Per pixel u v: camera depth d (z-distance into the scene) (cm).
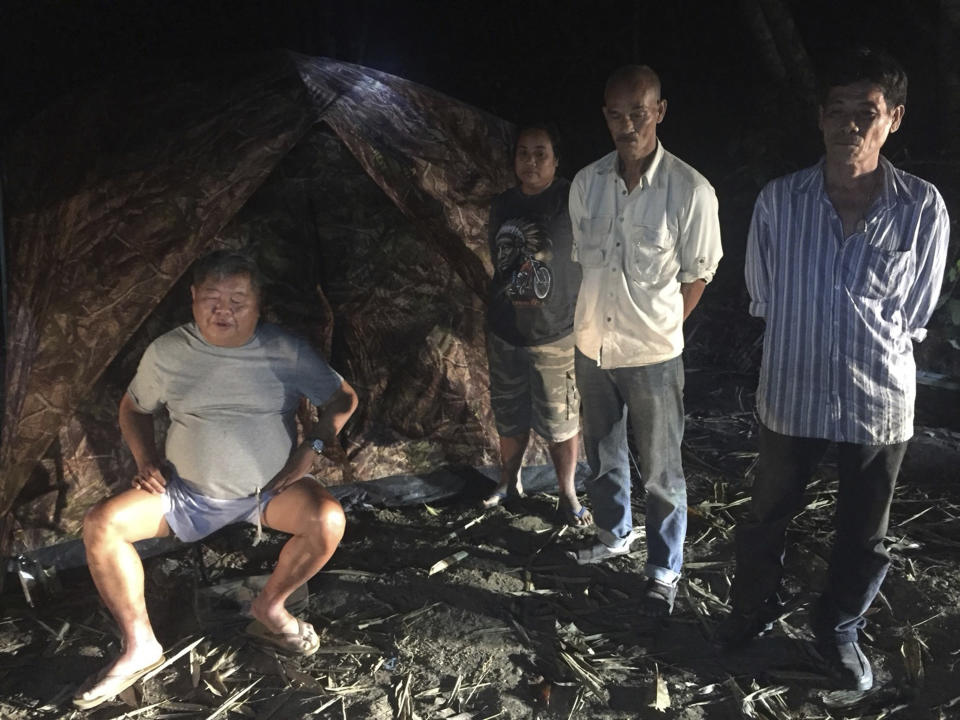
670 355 334
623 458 376
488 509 440
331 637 338
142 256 383
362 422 450
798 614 352
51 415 374
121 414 320
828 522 424
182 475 312
